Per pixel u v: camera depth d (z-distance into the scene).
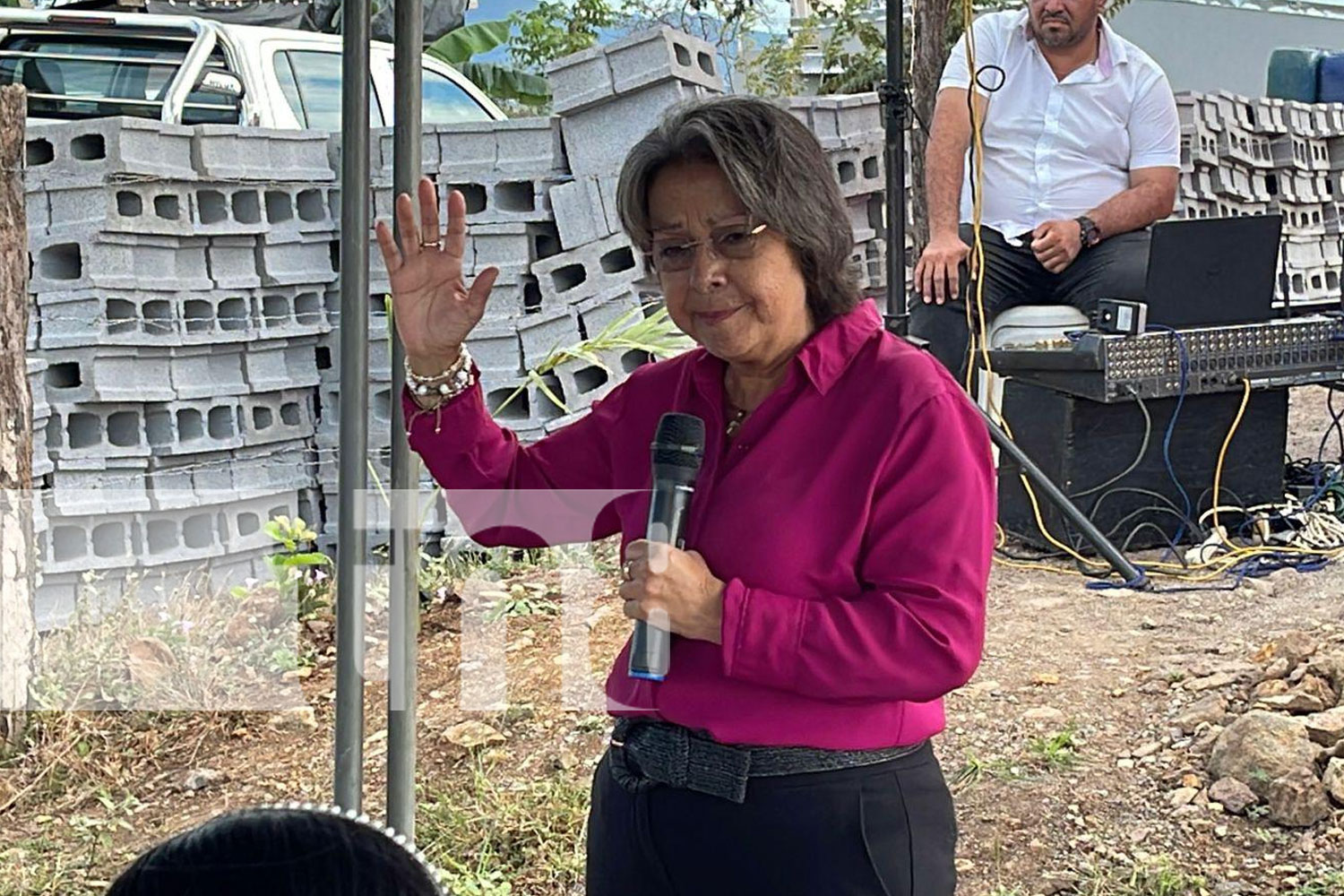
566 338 5.91
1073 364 5.28
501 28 10.95
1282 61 9.54
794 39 11.90
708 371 2.01
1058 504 5.28
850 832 1.88
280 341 5.82
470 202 6.05
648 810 1.97
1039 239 5.65
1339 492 5.91
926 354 1.91
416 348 2.14
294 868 1.14
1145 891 3.18
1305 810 3.36
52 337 5.29
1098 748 3.85
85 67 6.95
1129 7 13.05
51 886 3.48
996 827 3.49
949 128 5.87
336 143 5.95
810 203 1.84
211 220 5.72
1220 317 5.36
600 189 5.88
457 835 3.55
